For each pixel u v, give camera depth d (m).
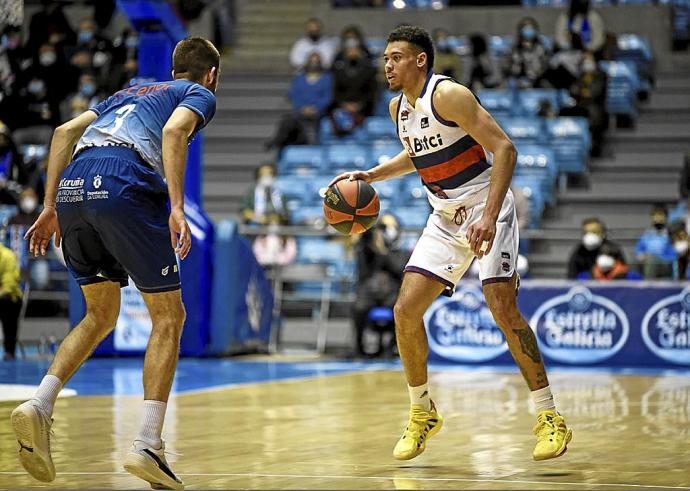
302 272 22.53
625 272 19.97
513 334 7.93
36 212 21.80
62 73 28.12
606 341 19.00
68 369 7.24
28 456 6.79
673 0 30.44
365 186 8.70
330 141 26.89
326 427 10.16
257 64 31.59
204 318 19.83
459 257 8.14
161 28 19.39
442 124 7.88
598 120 26.59
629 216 25.16
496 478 7.24
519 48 27.84
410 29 7.96
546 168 24.84
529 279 21.22
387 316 19.91
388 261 20.17
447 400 12.68
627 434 9.63
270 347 22.23
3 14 13.21
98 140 7.25
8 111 28.02
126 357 19.61
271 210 22.77
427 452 8.55
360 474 7.45
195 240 19.53
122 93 7.53
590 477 7.27
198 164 20.17
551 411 7.91
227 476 7.35
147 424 6.84
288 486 6.89
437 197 8.20
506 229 8.00
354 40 27.30
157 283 7.13
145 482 7.14
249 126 29.11
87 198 7.06
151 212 7.13
